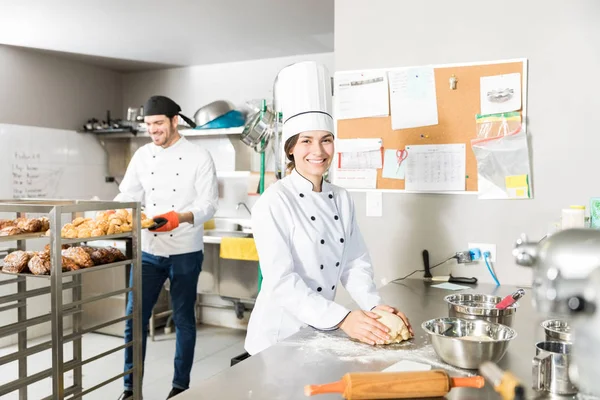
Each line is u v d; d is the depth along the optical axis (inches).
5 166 164.1
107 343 153.3
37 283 153.3
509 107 81.1
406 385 35.3
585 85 76.9
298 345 50.2
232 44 161.2
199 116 167.2
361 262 67.2
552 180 79.4
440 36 85.4
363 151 91.4
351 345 50.1
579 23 76.8
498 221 82.8
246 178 179.8
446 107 85.3
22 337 96.7
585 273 25.1
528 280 81.5
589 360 26.4
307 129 58.7
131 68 199.5
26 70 170.4
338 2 92.7
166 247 109.7
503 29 81.2
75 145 187.5
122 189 122.0
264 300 60.5
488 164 82.7
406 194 88.9
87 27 141.7
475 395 37.2
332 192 65.1
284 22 138.0
